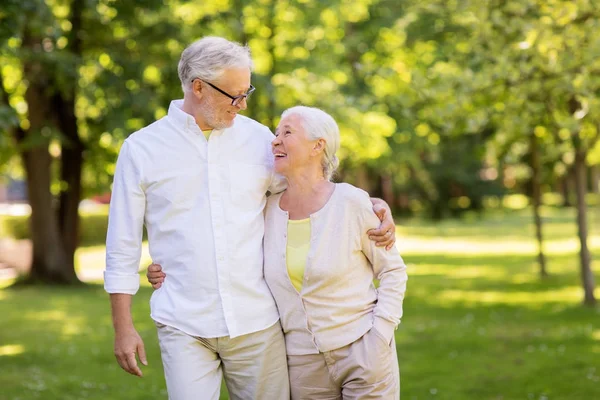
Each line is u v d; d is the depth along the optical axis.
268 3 16.22
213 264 3.50
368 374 3.59
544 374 7.39
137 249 3.56
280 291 3.63
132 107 14.28
